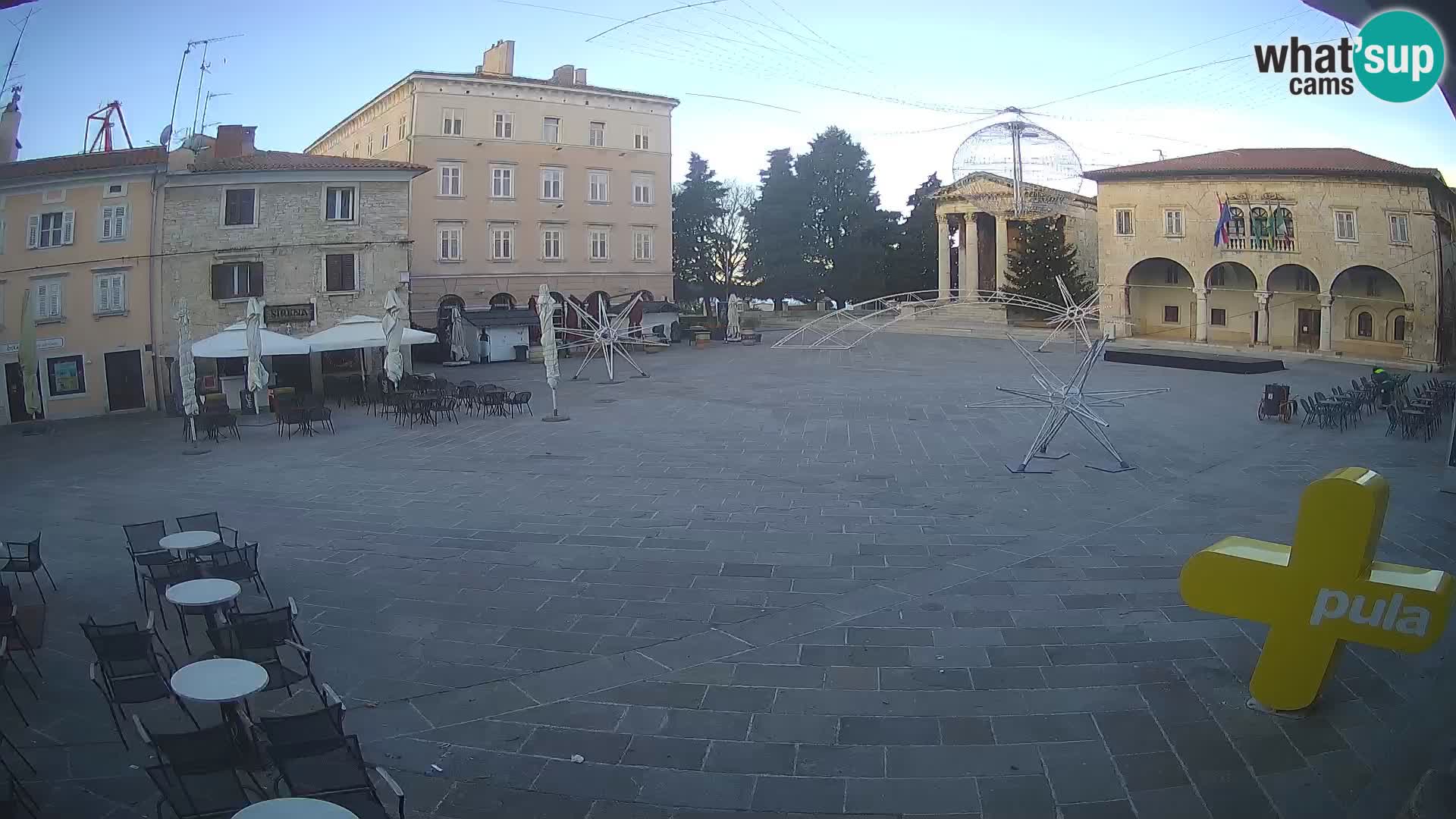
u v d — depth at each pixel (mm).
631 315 51062
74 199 28516
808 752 6648
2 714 7277
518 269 50250
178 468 18609
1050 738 6773
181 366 21391
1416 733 6605
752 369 37844
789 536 12562
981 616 9297
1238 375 34094
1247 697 7340
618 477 16734
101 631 6922
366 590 10383
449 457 19125
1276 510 13773
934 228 71375
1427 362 37000
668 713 7289
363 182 32688
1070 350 45125
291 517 13953
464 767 6500
